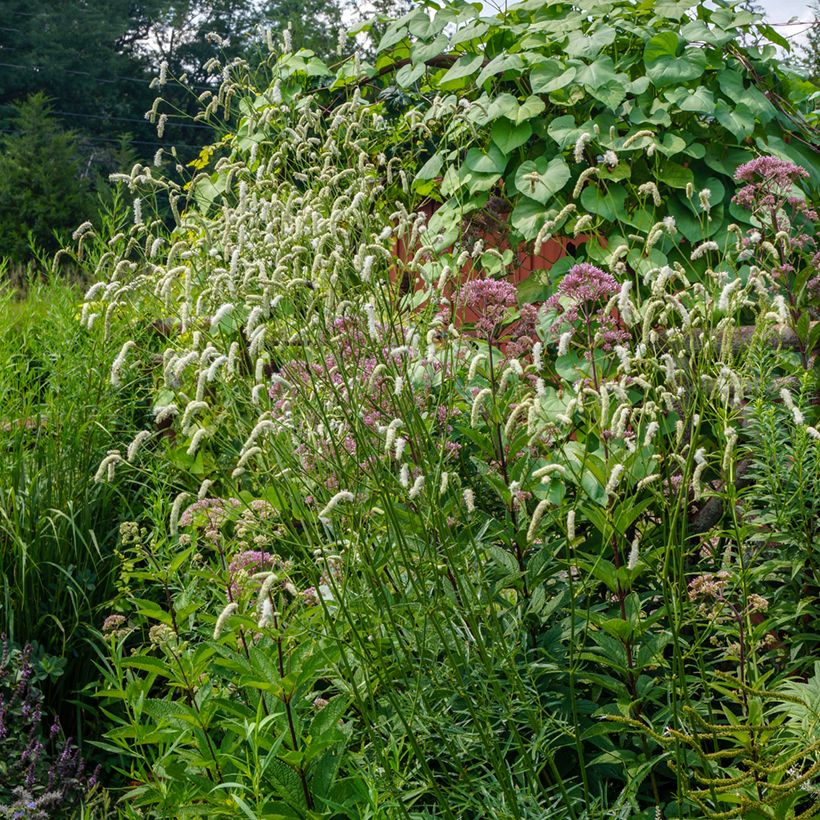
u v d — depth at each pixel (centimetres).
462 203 409
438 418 316
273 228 323
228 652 245
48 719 353
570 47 392
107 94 3641
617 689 245
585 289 296
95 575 378
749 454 311
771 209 346
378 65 488
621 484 288
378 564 254
